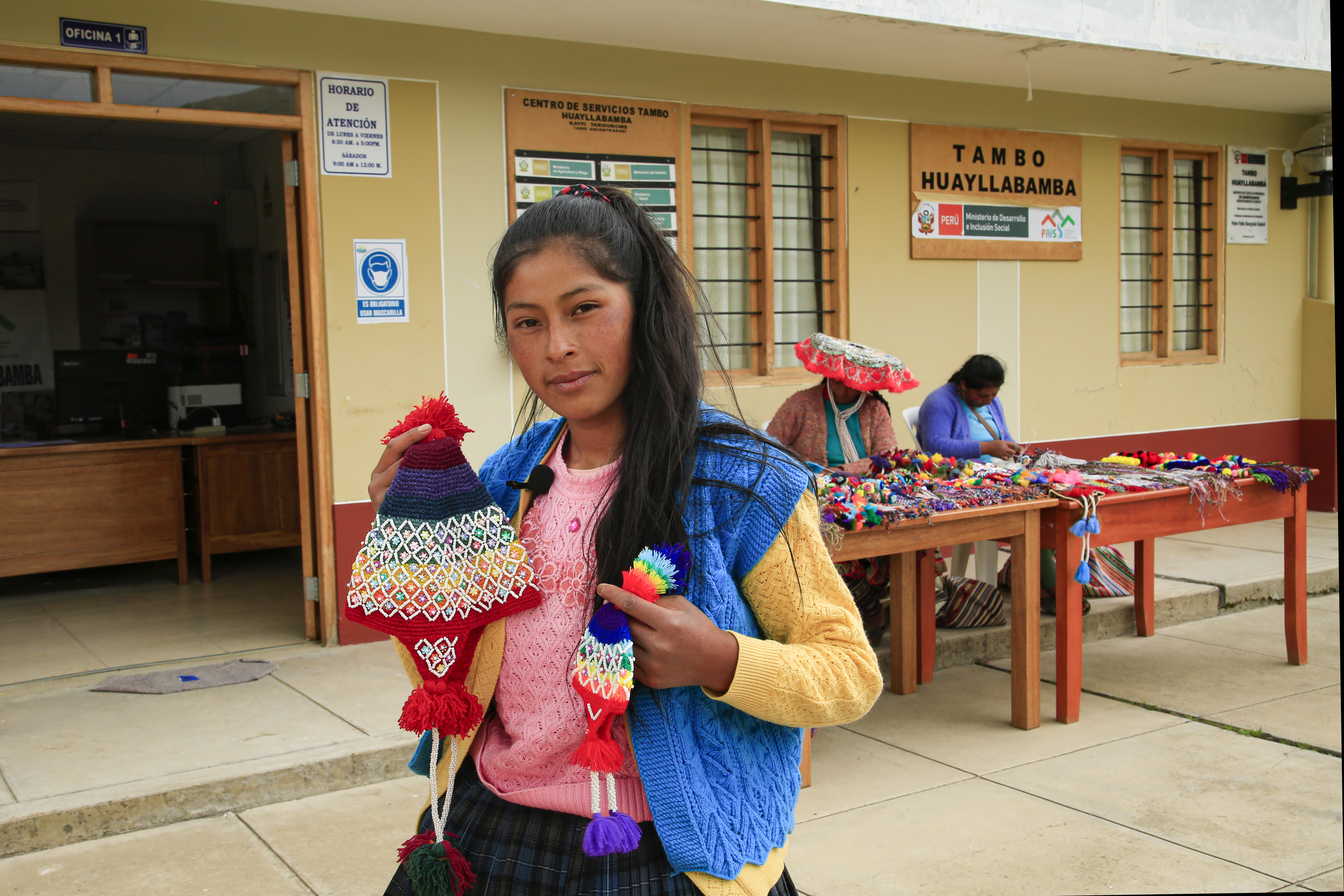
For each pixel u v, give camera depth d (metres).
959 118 7.31
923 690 5.11
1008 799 3.81
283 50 5.11
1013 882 3.20
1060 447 7.93
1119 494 4.66
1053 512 4.63
